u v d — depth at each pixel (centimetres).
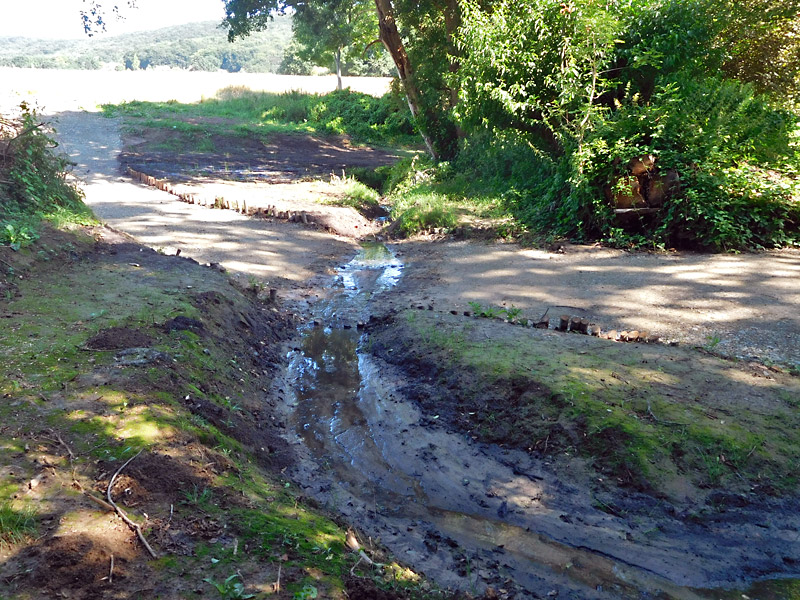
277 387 746
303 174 2498
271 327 912
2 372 564
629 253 1209
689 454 539
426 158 2470
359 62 7125
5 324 677
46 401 522
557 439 587
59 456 446
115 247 1061
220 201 1675
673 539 477
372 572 391
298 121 3981
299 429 657
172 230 1382
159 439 485
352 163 2923
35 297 776
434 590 400
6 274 820
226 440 548
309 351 859
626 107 1334
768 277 999
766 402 600
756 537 473
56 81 5009
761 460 529
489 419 634
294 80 5650
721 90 1316
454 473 578
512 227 1448
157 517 397
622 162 1249
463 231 1472
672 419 575
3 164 1060
